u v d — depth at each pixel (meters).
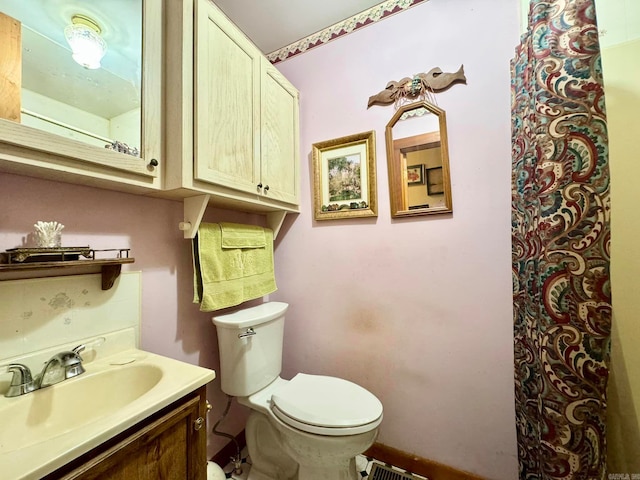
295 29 1.60
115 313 0.95
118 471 0.57
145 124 0.85
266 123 1.28
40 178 0.78
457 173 1.26
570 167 0.71
